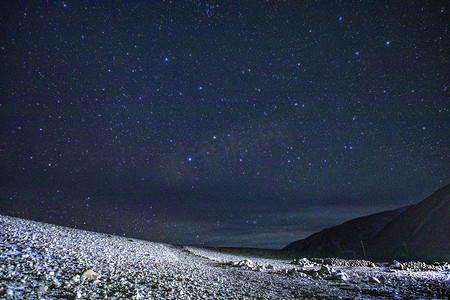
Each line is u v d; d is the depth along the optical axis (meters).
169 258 20.78
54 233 17.17
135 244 25.33
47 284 6.88
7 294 5.51
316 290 12.58
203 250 41.19
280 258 43.69
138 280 9.38
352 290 13.05
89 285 7.62
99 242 19.30
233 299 8.91
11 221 17.08
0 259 8.36
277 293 11.15
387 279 16.75
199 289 9.70
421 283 15.09
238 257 36.66
